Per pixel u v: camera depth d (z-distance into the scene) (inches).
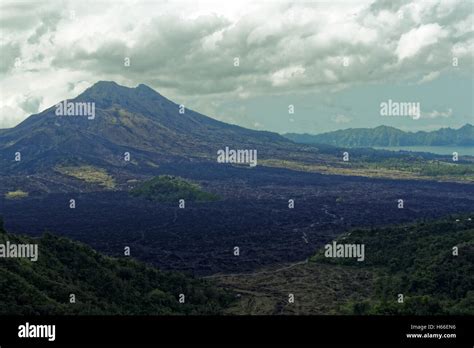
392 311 3472.0
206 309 3988.7
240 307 4308.6
